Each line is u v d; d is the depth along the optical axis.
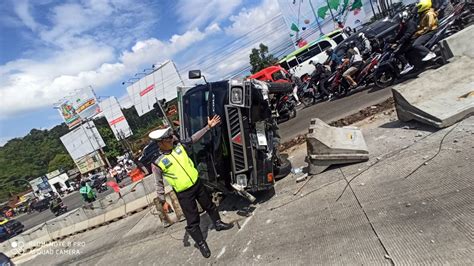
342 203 4.54
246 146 5.36
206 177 5.69
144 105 39.22
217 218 5.53
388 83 9.97
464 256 2.80
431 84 6.04
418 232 3.33
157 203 7.24
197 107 5.88
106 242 8.47
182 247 5.80
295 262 3.78
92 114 49.41
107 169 48.19
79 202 32.16
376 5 21.72
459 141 4.64
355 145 5.65
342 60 12.74
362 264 3.26
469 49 7.07
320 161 5.79
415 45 8.69
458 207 3.40
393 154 5.24
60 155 79.12
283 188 6.06
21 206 51.03
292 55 20.25
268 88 6.38
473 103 5.21
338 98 12.19
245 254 4.48
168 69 36.22
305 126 10.36
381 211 3.94
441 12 11.25
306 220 4.56
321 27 24.06
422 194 3.89
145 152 15.16
